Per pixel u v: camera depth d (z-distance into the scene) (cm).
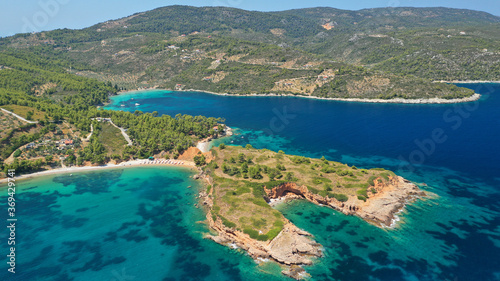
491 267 9819
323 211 13275
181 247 11181
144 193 15388
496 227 11756
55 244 11419
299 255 10488
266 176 15338
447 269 9794
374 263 10112
